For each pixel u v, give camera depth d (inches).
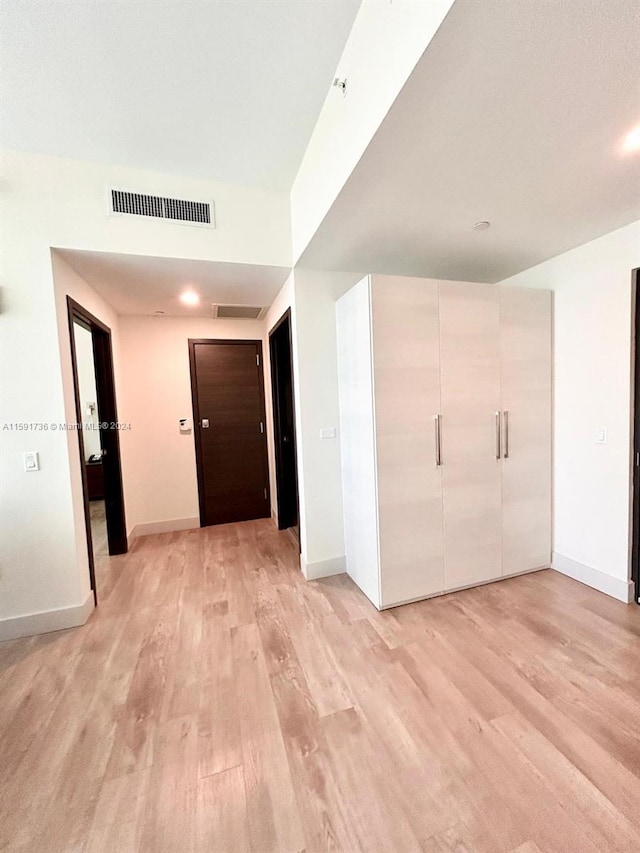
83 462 97.9
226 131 78.8
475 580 101.7
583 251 97.1
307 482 110.7
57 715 63.4
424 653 76.0
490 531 102.5
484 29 38.1
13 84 64.4
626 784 49.3
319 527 112.5
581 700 63.1
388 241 90.0
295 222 99.7
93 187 87.1
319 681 69.4
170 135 79.1
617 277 90.1
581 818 45.5
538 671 69.9
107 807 48.5
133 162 87.8
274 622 89.0
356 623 87.4
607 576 96.0
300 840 44.3
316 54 61.9
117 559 129.0
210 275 107.9
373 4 51.3
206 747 56.7
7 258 82.6
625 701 62.7
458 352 96.0
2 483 84.5
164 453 155.3
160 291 120.1
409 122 51.0
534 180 66.3
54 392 86.7
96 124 75.0
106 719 62.3
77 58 60.2
